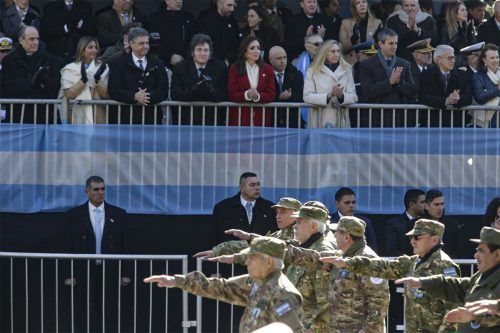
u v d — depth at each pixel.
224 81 43.97
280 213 35.44
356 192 44.28
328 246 32.53
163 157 43.78
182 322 40.78
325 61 44.38
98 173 43.66
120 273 40.28
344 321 31.61
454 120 45.19
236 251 34.25
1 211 43.53
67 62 45.53
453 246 43.84
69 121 43.75
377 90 44.62
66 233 42.59
